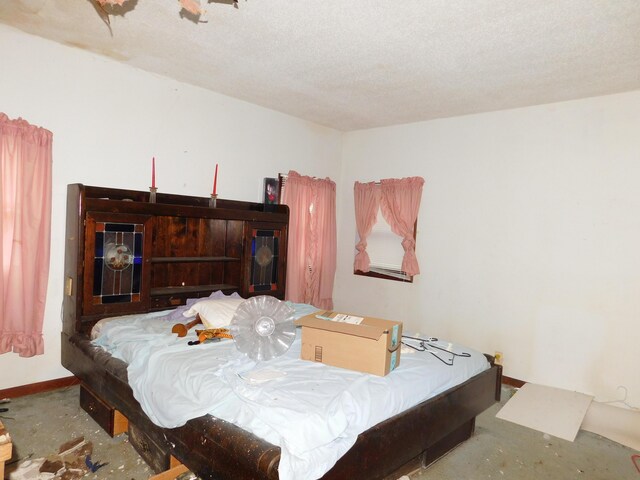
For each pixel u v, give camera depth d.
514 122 3.62
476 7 2.08
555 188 3.39
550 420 2.82
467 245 3.87
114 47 2.81
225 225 3.66
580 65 2.69
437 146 4.09
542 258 3.45
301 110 4.07
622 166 3.09
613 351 3.12
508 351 3.62
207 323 2.53
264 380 1.75
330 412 1.53
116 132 3.08
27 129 2.62
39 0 2.24
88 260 2.64
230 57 2.88
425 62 2.78
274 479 1.32
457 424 2.17
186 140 3.48
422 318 4.16
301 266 4.36
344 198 4.85
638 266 3.02
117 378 2.14
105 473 1.98
